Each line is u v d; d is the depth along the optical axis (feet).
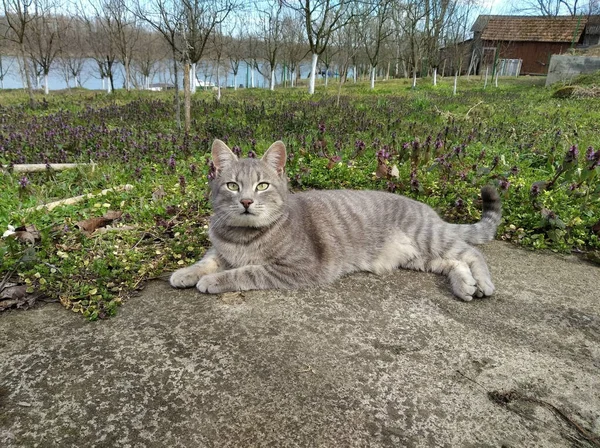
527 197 2.77
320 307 1.69
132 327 1.52
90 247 2.13
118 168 3.69
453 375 1.33
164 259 2.02
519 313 1.70
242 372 1.31
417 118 7.11
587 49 17.06
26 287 1.73
